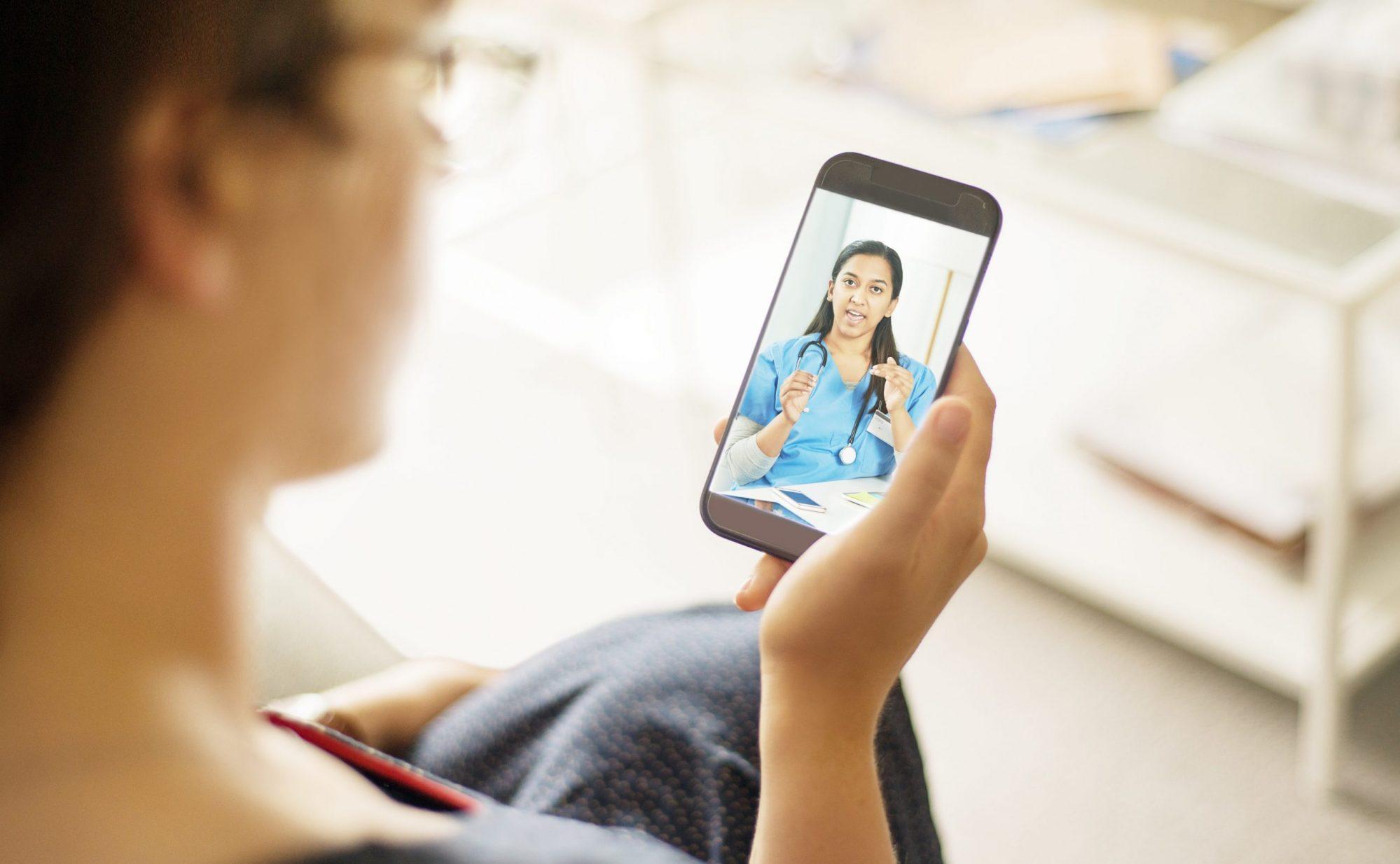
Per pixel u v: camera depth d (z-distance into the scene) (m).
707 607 0.72
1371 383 1.36
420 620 1.52
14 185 0.19
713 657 0.66
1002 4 1.47
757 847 0.39
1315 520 1.26
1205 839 1.20
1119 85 1.29
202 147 0.20
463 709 0.68
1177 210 1.10
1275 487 1.29
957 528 0.43
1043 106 1.26
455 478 1.72
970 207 0.61
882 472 0.60
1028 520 1.37
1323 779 1.21
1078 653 1.40
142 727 0.20
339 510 1.69
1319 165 1.14
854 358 0.61
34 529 0.21
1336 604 1.12
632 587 1.55
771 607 0.40
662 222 1.76
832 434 0.61
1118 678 1.37
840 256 0.62
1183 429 1.37
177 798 0.20
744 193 2.04
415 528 1.65
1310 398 1.37
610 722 0.63
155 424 0.21
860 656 0.39
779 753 0.39
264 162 0.20
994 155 1.19
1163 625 1.28
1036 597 1.47
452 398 1.85
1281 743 1.28
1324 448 1.27
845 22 1.46
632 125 2.24
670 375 1.70
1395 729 1.27
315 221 0.21
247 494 0.22
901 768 0.66
